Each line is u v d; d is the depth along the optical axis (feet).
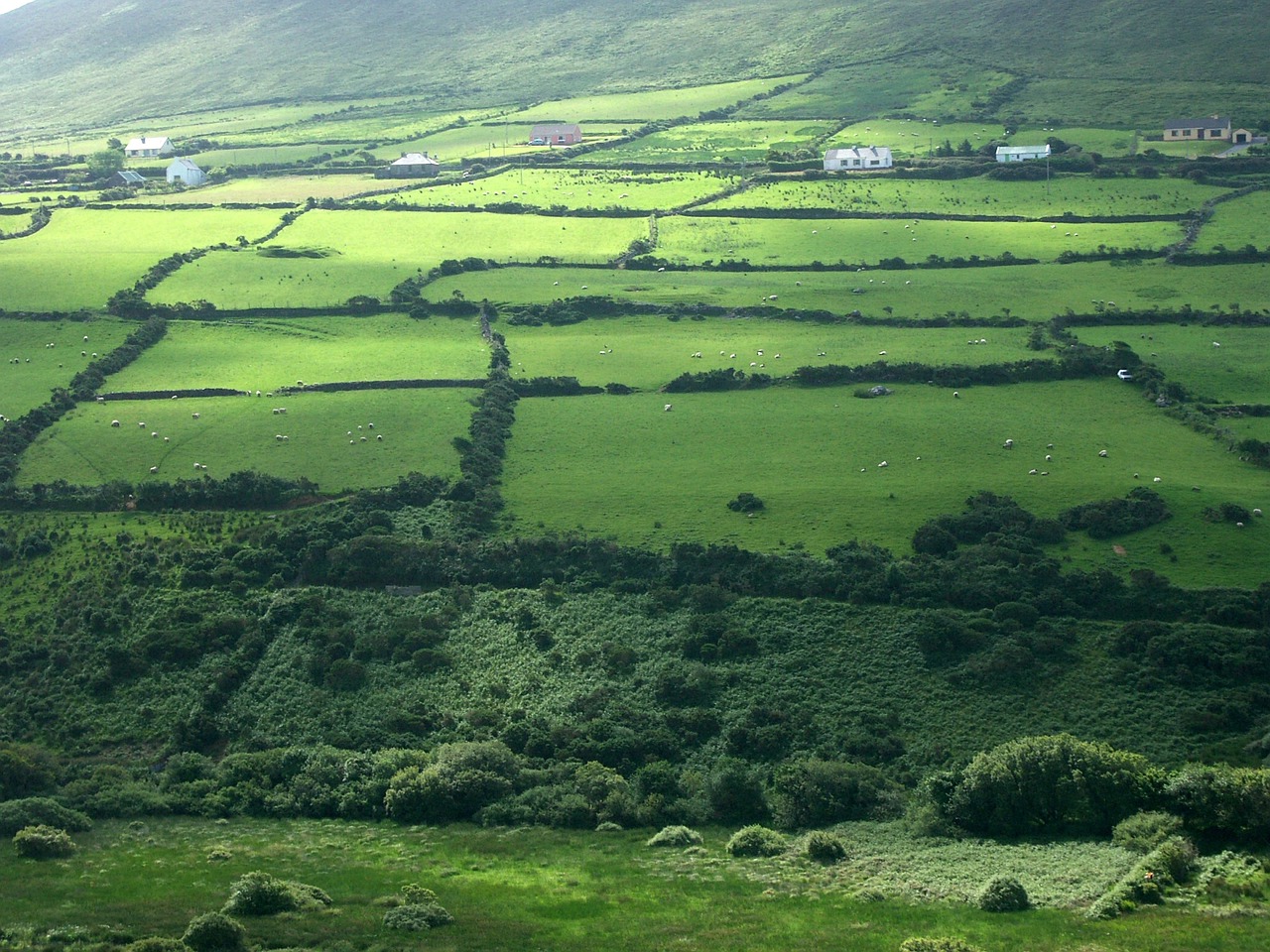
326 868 417.08
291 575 602.44
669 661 541.34
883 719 506.48
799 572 576.20
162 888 397.80
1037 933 351.46
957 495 630.74
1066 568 570.46
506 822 460.55
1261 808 408.67
